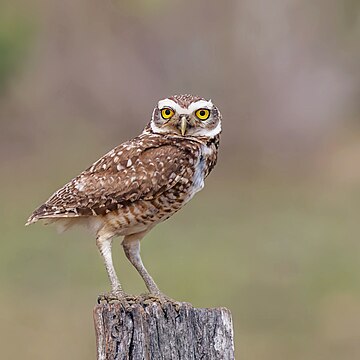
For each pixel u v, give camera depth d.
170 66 27.73
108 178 8.20
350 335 15.89
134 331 6.64
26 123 27.61
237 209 22.14
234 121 27.58
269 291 17.33
